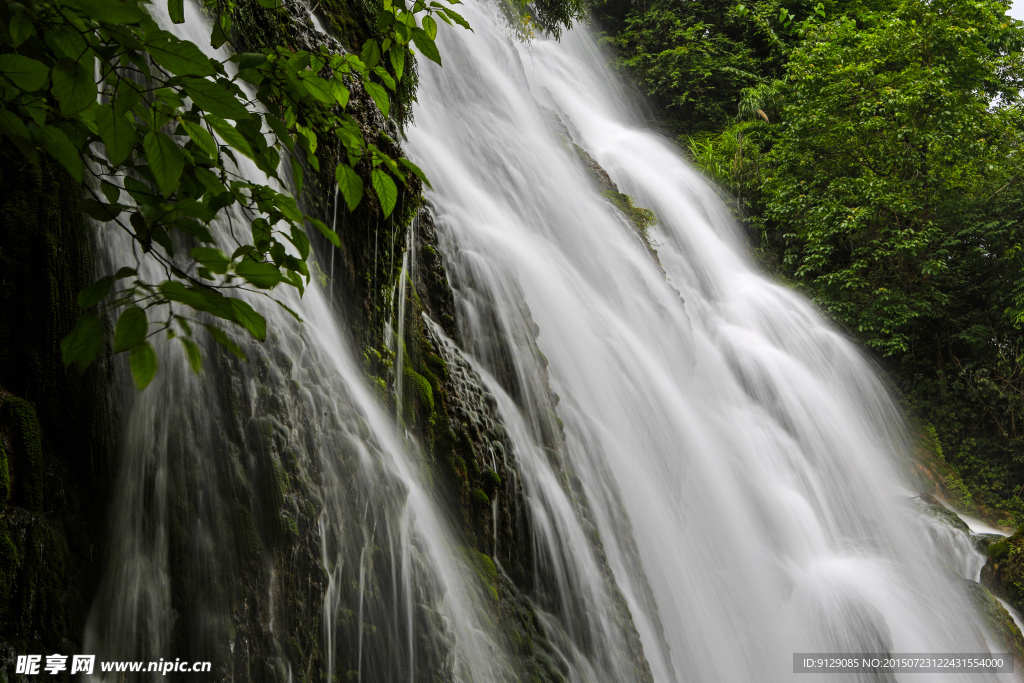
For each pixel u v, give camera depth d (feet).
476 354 24.95
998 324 65.05
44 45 6.94
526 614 19.92
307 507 13.99
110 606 12.05
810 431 49.03
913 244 63.26
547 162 42.96
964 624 35.58
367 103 19.25
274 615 13.10
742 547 34.14
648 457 31.53
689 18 88.43
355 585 14.92
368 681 14.70
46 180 12.56
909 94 67.15
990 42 76.02
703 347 49.90
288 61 7.99
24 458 11.55
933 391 65.16
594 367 31.48
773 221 72.43
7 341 11.91
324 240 17.35
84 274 12.85
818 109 70.44
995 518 58.95
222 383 13.84
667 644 25.12
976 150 68.18
